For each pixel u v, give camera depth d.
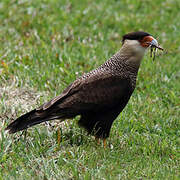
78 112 10.48
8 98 12.45
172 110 13.08
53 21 18.44
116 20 19.23
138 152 10.67
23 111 11.84
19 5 19.50
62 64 14.56
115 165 9.72
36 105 12.20
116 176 9.30
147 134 11.66
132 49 10.59
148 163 10.02
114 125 11.77
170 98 13.60
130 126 11.75
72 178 9.19
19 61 14.62
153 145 10.87
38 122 10.16
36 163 9.69
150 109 12.75
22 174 9.20
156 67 15.40
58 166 9.61
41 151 10.20
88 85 10.47
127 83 10.64
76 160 9.83
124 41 10.77
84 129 10.94
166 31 18.86
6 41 16.31
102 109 10.55
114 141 11.15
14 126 10.05
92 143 10.87
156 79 14.62
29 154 10.02
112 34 18.06
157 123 12.30
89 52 15.87
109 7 20.47
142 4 21.22
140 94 13.66
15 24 17.89
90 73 10.73
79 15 19.09
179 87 14.45
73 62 15.00
